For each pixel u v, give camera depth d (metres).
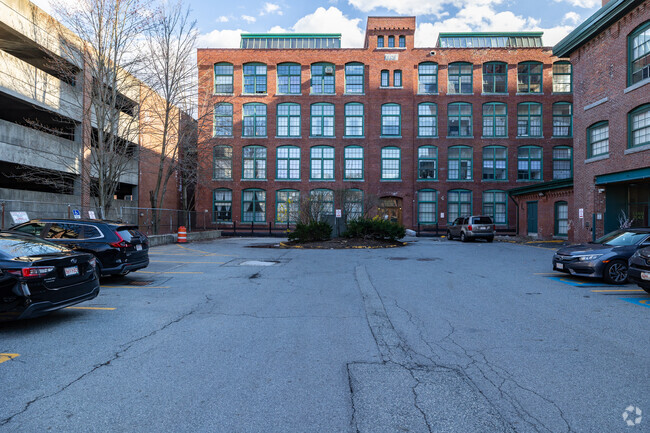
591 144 18.98
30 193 18.61
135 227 10.16
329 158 34.06
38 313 5.50
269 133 34.19
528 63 33.81
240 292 8.55
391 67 34.03
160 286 9.27
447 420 3.21
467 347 4.99
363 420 3.21
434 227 33.47
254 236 30.80
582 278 10.39
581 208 19.31
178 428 3.06
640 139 15.77
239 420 3.20
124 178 26.86
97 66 18.77
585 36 18.42
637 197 17.64
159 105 25.77
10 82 17.20
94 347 4.94
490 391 3.73
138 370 4.20
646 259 7.87
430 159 33.88
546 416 3.27
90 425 3.09
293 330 5.72
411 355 4.70
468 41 37.38
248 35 37.16
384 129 34.06
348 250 18.23
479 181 33.53
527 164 33.50
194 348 4.93
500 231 33.28
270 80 34.31
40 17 18.59
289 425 3.13
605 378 4.02
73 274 6.05
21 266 5.35
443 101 33.81
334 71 34.34
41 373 4.11
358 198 29.41
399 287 9.09
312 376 4.07
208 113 25.23
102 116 18.80
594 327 5.88
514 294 8.33
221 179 34.22
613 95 17.08
